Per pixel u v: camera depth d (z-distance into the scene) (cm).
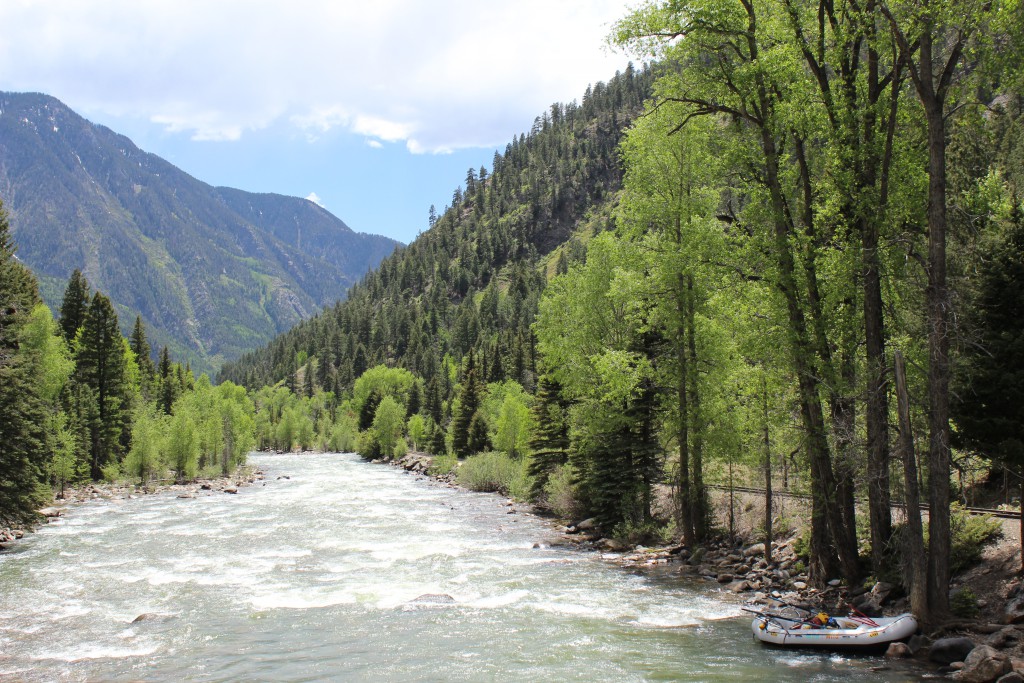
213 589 2450
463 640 1841
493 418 7875
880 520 2017
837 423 2038
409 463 8919
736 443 2770
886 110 2017
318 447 13400
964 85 1864
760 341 2148
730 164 2256
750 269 2234
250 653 1747
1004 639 1548
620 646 1777
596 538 3444
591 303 3488
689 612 2109
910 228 2050
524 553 3108
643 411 3275
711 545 2922
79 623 2039
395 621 2033
